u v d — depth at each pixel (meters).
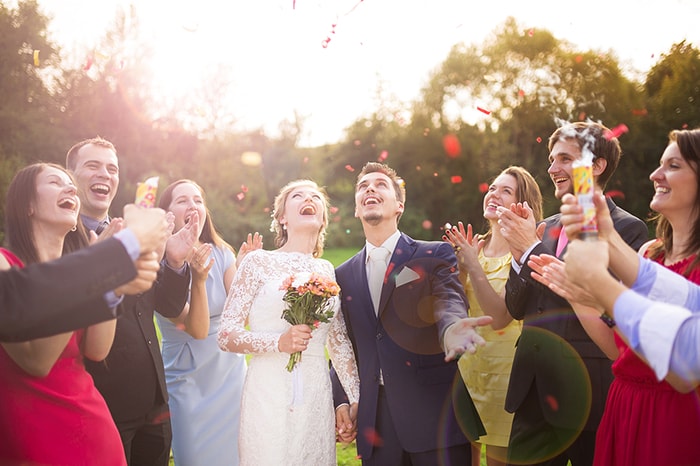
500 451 4.22
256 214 35.91
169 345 4.45
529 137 33.31
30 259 2.73
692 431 2.39
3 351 2.45
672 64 27.31
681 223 2.69
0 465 2.42
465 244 4.15
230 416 4.38
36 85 29.88
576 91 31.16
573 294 2.49
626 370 2.59
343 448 5.52
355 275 3.68
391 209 3.69
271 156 36.94
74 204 2.84
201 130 34.81
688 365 1.94
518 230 3.43
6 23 29.06
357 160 40.56
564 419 3.29
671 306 2.01
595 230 2.12
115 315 2.21
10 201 2.76
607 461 2.66
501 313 3.99
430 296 3.50
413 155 38.00
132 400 3.50
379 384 3.46
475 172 35.72
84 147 3.94
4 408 2.43
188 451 4.28
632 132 26.98
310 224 3.71
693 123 26.14
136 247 2.09
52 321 2.07
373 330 3.54
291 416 3.39
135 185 29.30
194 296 3.99
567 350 3.32
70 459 2.51
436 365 3.44
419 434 3.32
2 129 28.14
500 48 35.72
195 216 3.79
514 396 3.46
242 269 3.62
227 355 4.48
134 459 3.70
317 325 3.37
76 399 2.58
